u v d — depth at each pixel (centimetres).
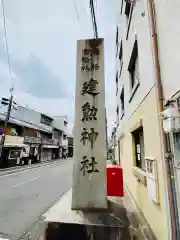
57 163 2952
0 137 1844
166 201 237
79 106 438
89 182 394
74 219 344
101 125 422
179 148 208
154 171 280
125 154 727
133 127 493
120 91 927
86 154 409
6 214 543
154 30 293
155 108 291
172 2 225
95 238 314
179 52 206
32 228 438
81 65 463
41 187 997
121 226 322
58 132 4228
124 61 735
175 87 216
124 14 707
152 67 307
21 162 2297
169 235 224
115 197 515
